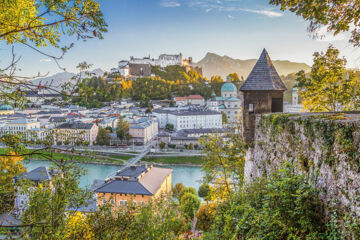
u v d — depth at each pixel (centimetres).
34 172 5831
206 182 3372
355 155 1096
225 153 3322
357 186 1072
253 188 1755
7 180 1562
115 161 12825
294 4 1295
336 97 3644
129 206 2292
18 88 933
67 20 938
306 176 1484
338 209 1162
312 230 1186
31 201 1557
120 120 18050
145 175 6569
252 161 2720
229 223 1608
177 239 3145
